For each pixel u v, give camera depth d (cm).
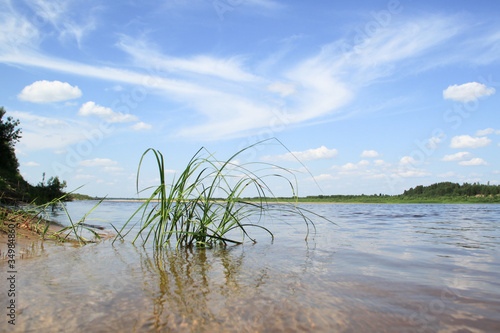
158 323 151
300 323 153
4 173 1469
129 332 141
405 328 149
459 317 161
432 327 149
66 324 148
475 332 144
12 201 855
